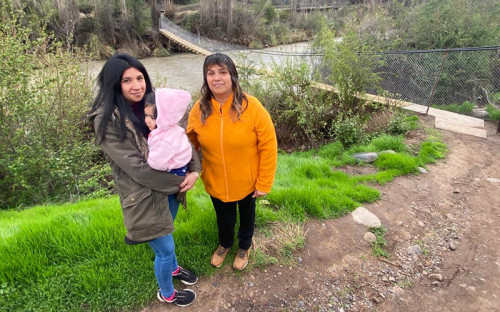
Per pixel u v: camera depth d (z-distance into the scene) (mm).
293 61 8492
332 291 2574
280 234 3047
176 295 2250
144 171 1615
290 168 5156
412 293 2633
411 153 5410
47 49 6848
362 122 6988
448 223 3590
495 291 2658
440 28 10766
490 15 11258
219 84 1815
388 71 9992
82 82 7184
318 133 7711
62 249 2500
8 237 2607
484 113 8094
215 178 2176
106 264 2465
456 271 2889
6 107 5227
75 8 23125
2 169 5594
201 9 30188
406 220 3568
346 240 3115
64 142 5988
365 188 4023
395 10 14031
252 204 2369
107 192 5594
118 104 1627
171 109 1615
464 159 5211
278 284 2557
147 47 26797
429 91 9805
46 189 5672
